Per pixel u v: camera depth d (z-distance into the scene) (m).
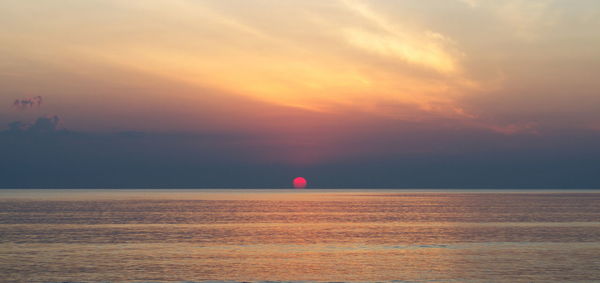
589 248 69.38
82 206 182.00
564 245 72.38
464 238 80.94
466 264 57.59
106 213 141.00
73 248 69.75
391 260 60.50
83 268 55.25
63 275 51.69
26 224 103.94
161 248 70.25
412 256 63.38
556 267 55.69
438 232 90.06
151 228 97.44
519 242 75.88
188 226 101.88
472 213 142.62
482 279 50.34
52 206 180.88
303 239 80.50
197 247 71.25
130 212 146.62
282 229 96.38
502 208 170.25
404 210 160.38
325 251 67.56
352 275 52.12
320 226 102.56
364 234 87.25
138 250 68.19
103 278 50.53
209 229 95.94
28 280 49.50
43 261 59.22
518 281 49.53
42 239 78.75
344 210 161.50
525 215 132.50
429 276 51.72
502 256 62.97
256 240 79.19
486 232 89.62
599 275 51.78
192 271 54.00
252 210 161.50
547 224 104.44
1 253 64.94
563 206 184.25
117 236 83.38
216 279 50.47
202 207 180.50
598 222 108.94
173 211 153.38
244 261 59.84
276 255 64.25
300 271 54.25
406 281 49.75
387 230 94.12
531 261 59.34
